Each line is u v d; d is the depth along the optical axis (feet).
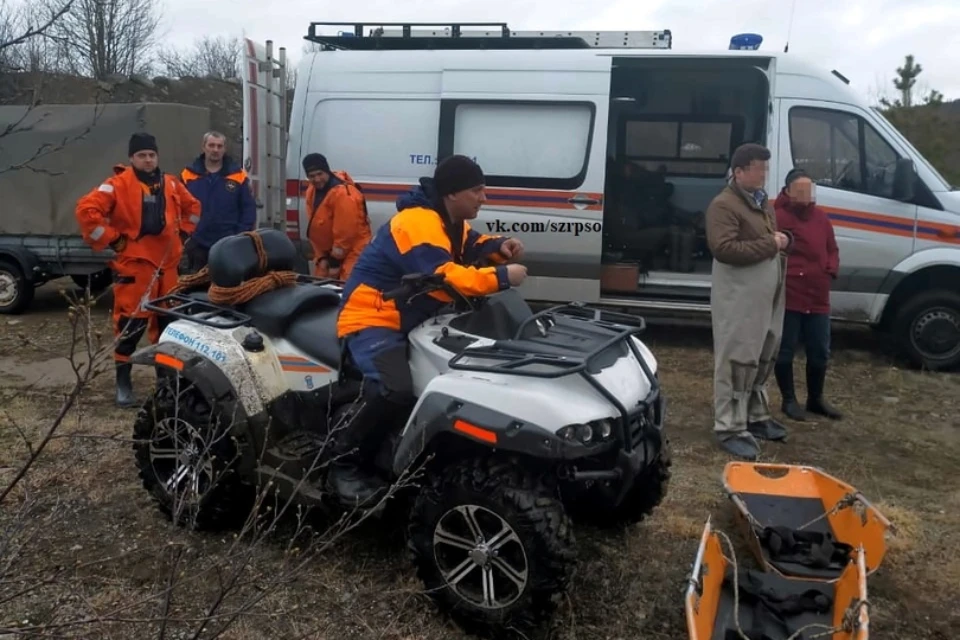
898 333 24.09
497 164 24.80
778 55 23.86
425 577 10.85
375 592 11.46
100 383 21.42
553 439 9.62
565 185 24.43
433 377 11.08
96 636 10.30
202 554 12.43
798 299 18.95
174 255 19.07
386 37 26.32
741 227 16.22
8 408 18.81
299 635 10.53
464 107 24.76
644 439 11.28
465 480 10.35
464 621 10.61
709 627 10.22
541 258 25.05
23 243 30.94
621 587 11.85
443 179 10.98
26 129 10.40
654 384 11.38
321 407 12.68
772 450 17.53
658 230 26.37
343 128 25.50
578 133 24.27
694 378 22.76
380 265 11.31
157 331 19.19
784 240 16.26
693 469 16.19
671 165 26.45
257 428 12.30
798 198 18.40
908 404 20.95
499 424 9.82
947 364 23.81
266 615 10.85
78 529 13.16
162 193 18.78
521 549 10.05
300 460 12.17
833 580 11.43
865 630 9.11
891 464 16.93
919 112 48.03
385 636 10.60
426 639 10.55
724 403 17.03
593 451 9.98
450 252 11.07
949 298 23.49
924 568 12.65
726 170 26.18
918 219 23.34
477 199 11.10
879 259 23.68
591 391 10.44
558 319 12.10
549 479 10.54
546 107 24.36
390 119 25.20
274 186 26.61
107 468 15.51
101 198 17.99
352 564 12.16
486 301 11.28
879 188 23.63
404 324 11.37
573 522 13.67
